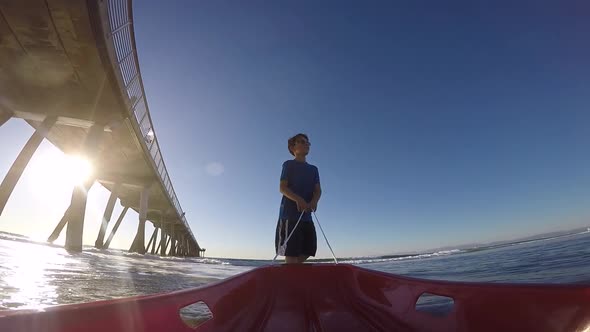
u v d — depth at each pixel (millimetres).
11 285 3742
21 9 10633
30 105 15398
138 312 1215
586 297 1021
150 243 43625
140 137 19656
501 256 12688
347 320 1832
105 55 12641
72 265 7133
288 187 3051
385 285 2123
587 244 11648
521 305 1212
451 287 1575
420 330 1616
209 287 1782
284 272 2389
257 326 1785
